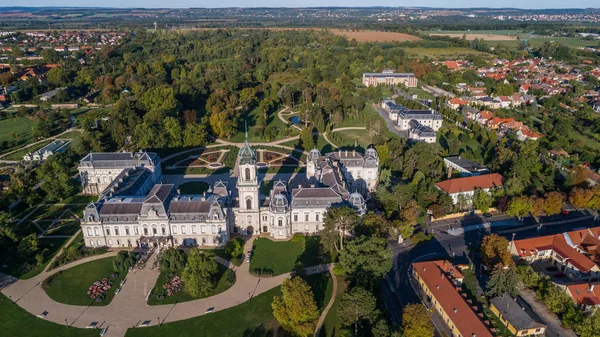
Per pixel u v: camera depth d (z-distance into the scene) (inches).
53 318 6048.2
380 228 7559.1
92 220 7559.1
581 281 6850.4
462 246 7854.3
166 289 6624.0
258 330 5836.6
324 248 7549.2
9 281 6855.3
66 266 7229.3
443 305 6033.5
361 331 5610.2
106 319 6033.5
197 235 7770.7
